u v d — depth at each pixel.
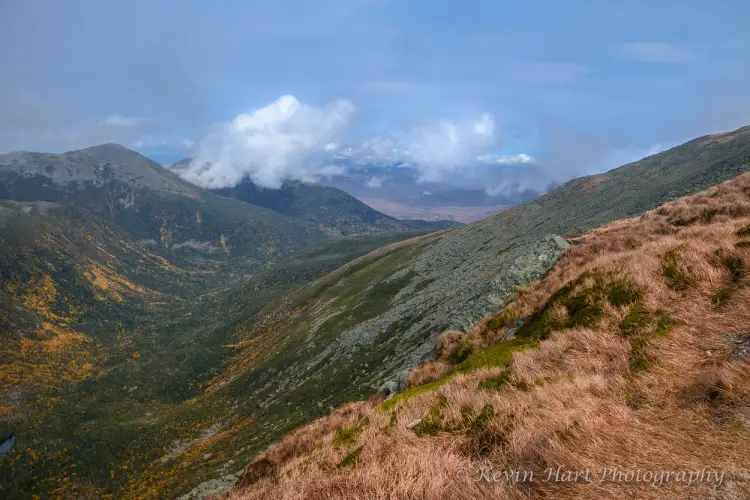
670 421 3.96
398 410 7.70
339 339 142.88
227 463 102.88
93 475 151.25
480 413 5.71
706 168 91.50
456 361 12.88
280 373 158.25
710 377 4.34
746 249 8.05
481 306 24.47
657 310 7.33
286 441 11.23
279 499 5.30
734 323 5.66
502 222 168.00
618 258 11.19
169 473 125.00
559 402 4.97
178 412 181.12
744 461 3.12
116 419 196.75
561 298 10.30
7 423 194.75
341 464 5.94
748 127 119.06
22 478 150.88
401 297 152.12
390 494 4.20
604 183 135.88
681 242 10.40
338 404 87.50
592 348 7.09
